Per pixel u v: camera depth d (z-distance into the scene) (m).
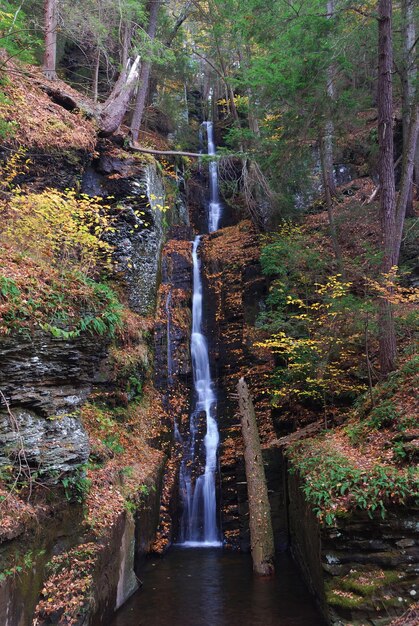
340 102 12.39
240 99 18.69
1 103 9.59
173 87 21.72
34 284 5.73
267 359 14.11
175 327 14.44
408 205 14.34
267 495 9.77
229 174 20.86
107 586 6.46
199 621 6.55
